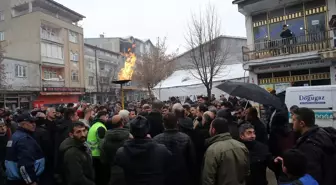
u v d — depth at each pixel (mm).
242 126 4246
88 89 39688
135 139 3182
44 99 30641
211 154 3443
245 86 6047
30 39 31344
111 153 4367
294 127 3424
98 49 42406
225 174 3350
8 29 32594
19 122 4312
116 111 9266
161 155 3158
